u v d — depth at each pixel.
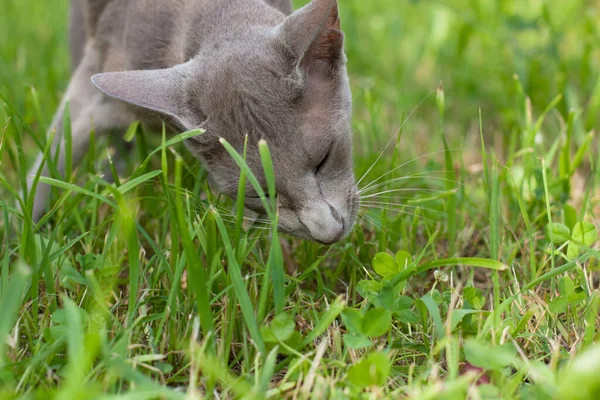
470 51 1.12
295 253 0.82
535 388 0.64
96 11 0.89
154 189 0.88
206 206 0.78
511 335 0.69
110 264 0.75
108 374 0.64
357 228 0.80
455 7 1.17
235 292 0.68
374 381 0.64
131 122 0.85
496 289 0.71
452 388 0.62
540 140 0.89
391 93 1.07
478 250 0.84
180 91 0.76
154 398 0.64
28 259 0.73
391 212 0.88
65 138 0.81
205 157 0.77
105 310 0.69
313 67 0.77
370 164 0.89
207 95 0.76
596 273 0.79
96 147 0.90
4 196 0.88
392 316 0.71
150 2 0.84
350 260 0.80
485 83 1.07
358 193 0.79
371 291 0.71
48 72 1.04
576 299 0.71
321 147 0.75
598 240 0.80
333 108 0.77
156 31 0.84
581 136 0.92
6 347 0.67
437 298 0.72
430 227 0.85
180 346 0.69
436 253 0.82
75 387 0.60
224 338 0.69
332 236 0.75
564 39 1.10
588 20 1.06
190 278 0.68
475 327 0.70
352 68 1.12
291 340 0.67
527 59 1.04
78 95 0.89
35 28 1.18
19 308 0.70
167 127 0.85
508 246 0.80
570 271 0.76
